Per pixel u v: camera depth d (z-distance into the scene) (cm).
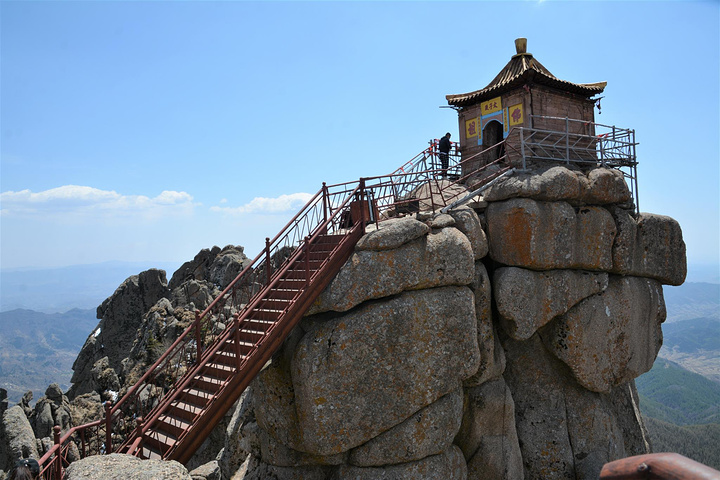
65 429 2678
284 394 1538
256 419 1652
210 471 1508
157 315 3469
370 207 1677
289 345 1558
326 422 1441
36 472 980
